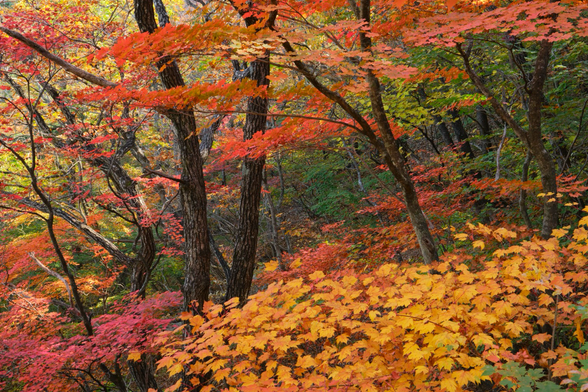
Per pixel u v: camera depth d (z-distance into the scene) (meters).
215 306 2.91
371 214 9.96
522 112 6.46
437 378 2.54
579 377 1.61
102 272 12.06
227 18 2.34
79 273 13.20
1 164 7.73
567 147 6.24
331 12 2.91
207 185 9.35
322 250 6.45
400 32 2.68
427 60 5.70
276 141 3.03
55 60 3.11
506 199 6.23
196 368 2.57
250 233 5.21
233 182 12.95
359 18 2.59
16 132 6.65
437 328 2.34
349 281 2.84
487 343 2.15
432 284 2.64
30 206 6.86
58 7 7.18
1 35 5.38
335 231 10.47
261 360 2.59
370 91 2.76
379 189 9.55
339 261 6.01
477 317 2.32
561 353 2.17
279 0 2.24
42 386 4.77
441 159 6.89
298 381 2.27
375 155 10.02
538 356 3.06
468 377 2.05
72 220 7.23
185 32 1.85
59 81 7.52
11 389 6.49
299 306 2.63
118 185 7.29
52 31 5.79
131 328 4.81
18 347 5.23
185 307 4.95
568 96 6.36
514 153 7.20
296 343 2.37
